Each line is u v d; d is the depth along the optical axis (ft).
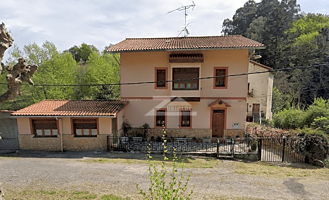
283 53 92.58
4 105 66.08
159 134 43.42
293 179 24.13
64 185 21.53
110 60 103.40
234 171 26.89
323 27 96.99
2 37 13.12
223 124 42.63
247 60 40.14
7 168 26.99
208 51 40.86
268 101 67.00
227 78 41.04
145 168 27.12
